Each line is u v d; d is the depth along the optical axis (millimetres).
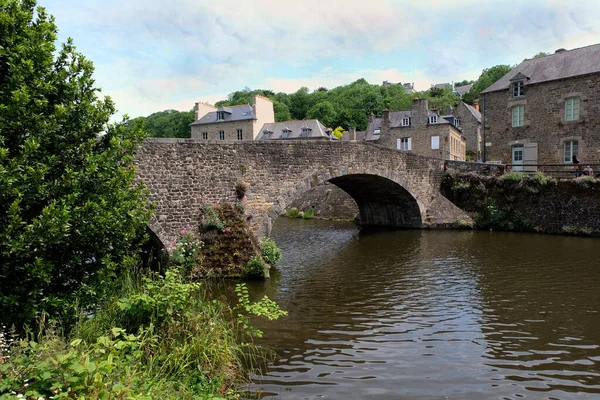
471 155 41125
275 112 59062
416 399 5336
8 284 4719
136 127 6008
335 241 18109
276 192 13492
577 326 7727
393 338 7285
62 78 5156
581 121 19766
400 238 18094
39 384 3352
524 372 6055
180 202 11477
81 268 5438
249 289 10281
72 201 4711
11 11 4844
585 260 12656
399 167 18453
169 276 6125
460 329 7668
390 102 64438
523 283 10461
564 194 17500
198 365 5137
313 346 6938
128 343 4410
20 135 4641
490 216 19266
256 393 5395
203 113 41375
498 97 22469
